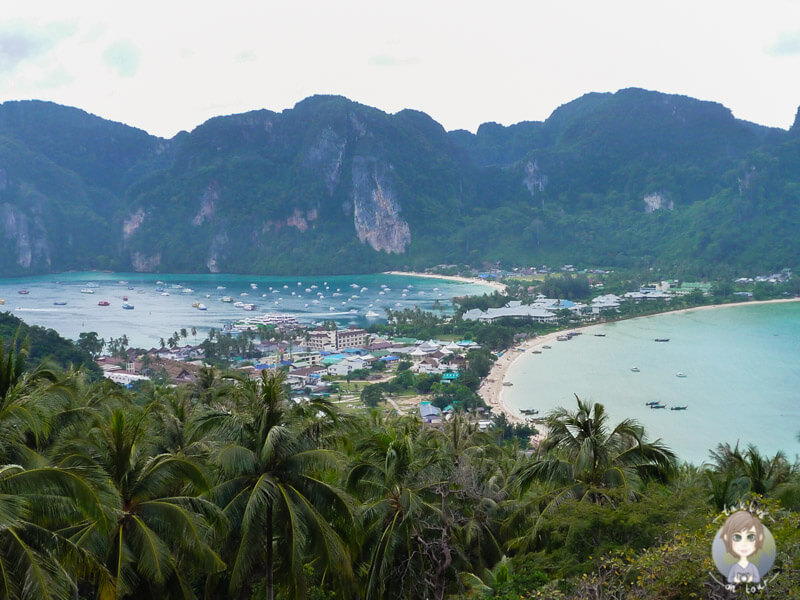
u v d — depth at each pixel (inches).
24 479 882.1
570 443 1375.5
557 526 1246.9
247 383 1301.7
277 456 1155.9
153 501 1072.2
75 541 1027.9
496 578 1272.1
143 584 1113.4
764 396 6776.6
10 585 815.1
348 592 1208.8
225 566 1109.1
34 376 1365.7
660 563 824.9
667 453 1385.3
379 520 1325.0
